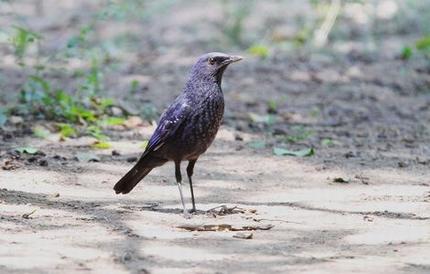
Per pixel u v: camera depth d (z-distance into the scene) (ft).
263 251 30.55
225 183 41.39
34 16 95.71
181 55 78.69
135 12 90.74
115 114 55.21
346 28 90.02
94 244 31.01
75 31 86.33
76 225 33.50
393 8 97.19
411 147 50.62
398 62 75.56
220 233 32.96
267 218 35.22
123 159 45.21
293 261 29.40
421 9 95.35
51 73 67.51
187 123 35.19
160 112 57.21
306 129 55.16
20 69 69.15
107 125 52.80
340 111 60.85
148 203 37.47
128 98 60.64
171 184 40.98
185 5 102.53
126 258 29.27
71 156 45.19
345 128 56.18
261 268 28.60
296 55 78.23
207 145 35.91
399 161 46.55
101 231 32.73
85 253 29.91
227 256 29.86
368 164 45.70
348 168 44.70
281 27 89.40
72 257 29.45
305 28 85.56
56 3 105.40
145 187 40.19
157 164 36.24
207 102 35.32
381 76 71.20
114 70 70.95
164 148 35.53
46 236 31.89
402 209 36.88
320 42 83.51
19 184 39.29
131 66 73.10
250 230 33.42
